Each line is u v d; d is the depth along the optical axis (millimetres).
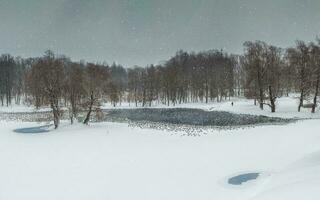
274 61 96688
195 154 45656
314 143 46562
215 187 33500
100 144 53000
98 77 73250
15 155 46844
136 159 43812
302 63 88188
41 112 112625
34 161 43625
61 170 39781
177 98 155000
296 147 45812
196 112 102375
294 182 29359
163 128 68438
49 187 34562
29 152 48469
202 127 69688
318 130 54938
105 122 77375
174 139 56406
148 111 110125
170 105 135750
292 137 51875
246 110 96562
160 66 164750
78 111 74750
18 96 154500
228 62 169875
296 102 101688
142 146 51281
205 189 33188
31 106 136625
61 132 65000
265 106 99688
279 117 83125
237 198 30562
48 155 46594
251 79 98062
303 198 24641
